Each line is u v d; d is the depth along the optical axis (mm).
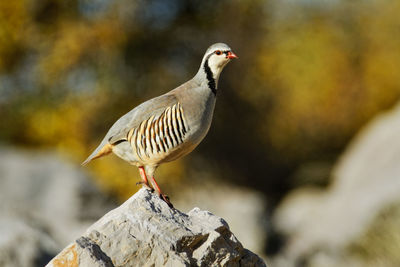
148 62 22344
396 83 25875
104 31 21156
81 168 16281
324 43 26094
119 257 4738
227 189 24672
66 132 20703
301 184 25344
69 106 20891
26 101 21188
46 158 14594
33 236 9031
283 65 25547
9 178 13531
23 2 20797
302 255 14883
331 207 16781
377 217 13781
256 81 25750
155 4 22594
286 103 25953
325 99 25750
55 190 13500
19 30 20875
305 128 26406
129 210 5000
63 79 21125
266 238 15992
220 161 25984
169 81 22500
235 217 17047
